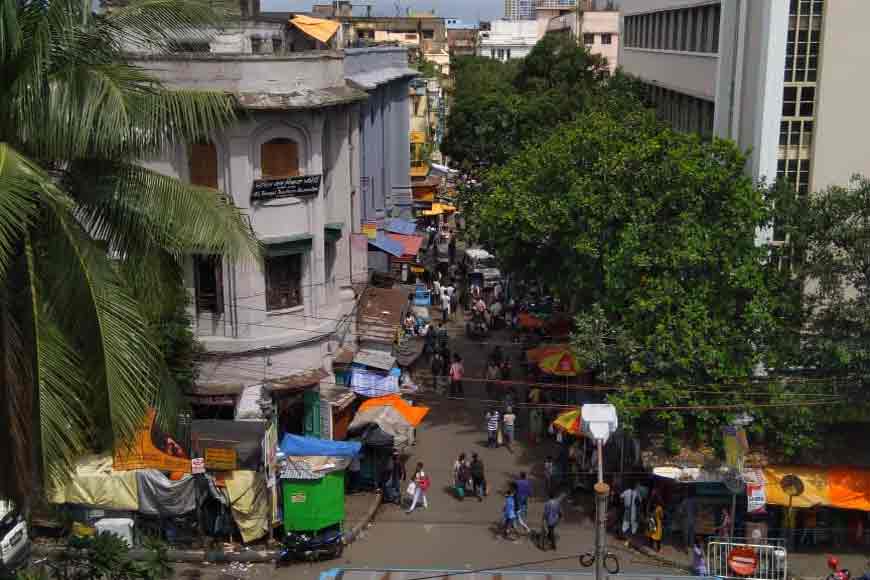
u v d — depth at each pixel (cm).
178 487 2147
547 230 2616
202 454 2127
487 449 2881
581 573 1518
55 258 1120
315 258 2655
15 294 1121
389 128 4466
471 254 4844
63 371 1109
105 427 1144
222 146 2448
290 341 2592
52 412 1094
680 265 2280
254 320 2541
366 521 2369
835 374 2253
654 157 2502
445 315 4234
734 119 3134
